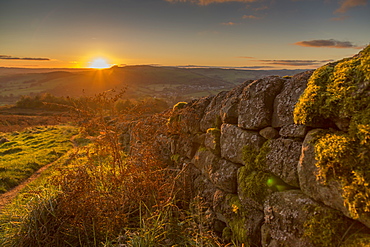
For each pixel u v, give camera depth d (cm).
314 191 228
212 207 375
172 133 536
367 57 215
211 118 445
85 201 359
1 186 751
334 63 261
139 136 456
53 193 405
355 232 203
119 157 407
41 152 1343
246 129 339
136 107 448
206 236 322
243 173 319
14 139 2202
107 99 399
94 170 413
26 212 387
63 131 2497
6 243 345
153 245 316
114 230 362
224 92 454
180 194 438
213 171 382
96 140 403
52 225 364
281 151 277
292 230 238
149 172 402
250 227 292
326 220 214
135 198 390
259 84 331
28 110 6531
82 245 352
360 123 205
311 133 244
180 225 352
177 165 512
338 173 205
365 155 195
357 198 190
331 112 233
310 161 231
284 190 268
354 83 220
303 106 249
